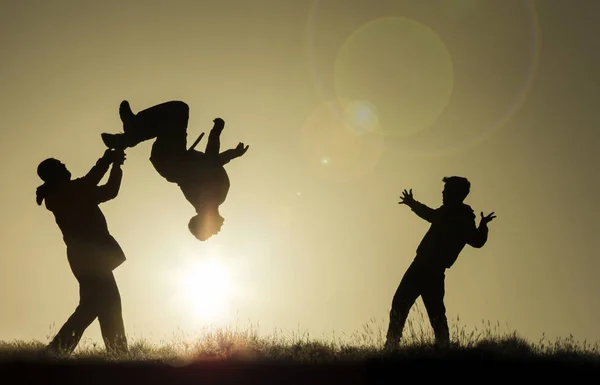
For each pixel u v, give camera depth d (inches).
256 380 484.7
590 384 487.2
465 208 700.0
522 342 623.5
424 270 685.3
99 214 655.1
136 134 594.9
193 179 587.8
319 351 579.5
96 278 644.1
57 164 659.4
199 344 612.1
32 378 491.8
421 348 583.2
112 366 517.0
